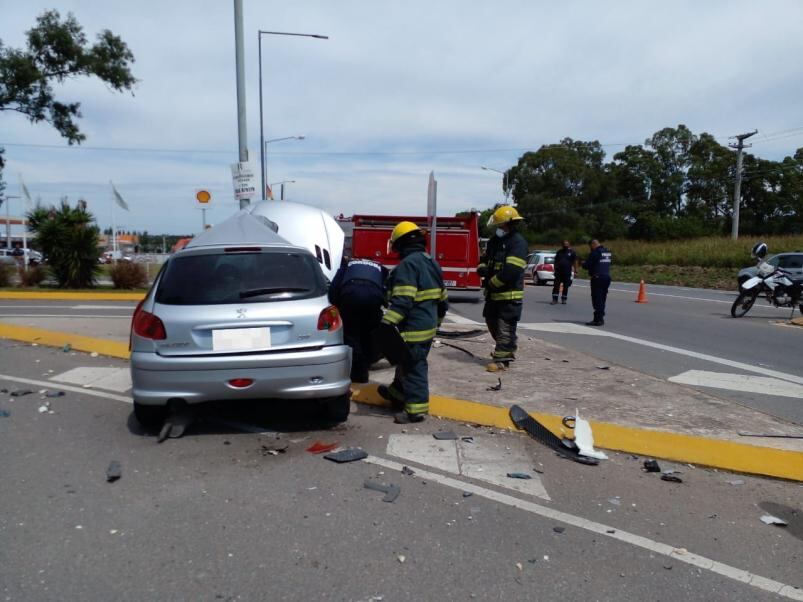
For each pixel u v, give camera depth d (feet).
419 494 14.01
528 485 14.70
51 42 75.72
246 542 11.70
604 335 37.81
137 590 10.09
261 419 19.22
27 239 76.23
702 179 239.91
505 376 24.73
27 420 19.01
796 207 219.20
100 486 14.15
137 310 17.40
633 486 14.88
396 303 18.37
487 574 10.78
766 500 14.32
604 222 239.71
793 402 22.17
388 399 20.63
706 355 31.30
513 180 259.80
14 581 10.29
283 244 18.60
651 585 10.61
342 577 10.58
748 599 10.29
